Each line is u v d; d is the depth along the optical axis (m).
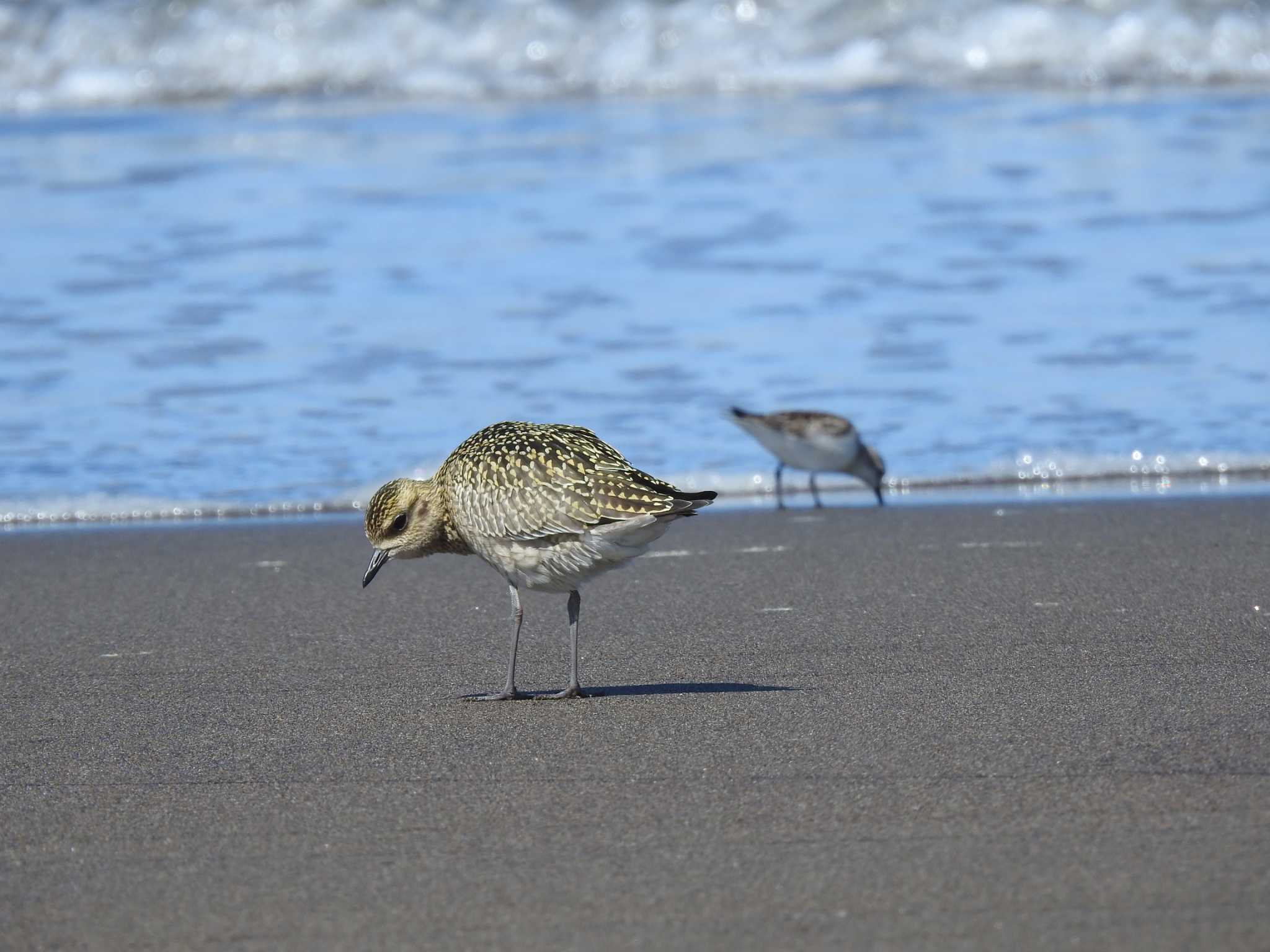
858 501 13.60
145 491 13.44
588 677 8.87
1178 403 15.00
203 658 9.43
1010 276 18.19
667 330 16.91
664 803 6.68
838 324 17.00
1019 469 13.91
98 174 23.19
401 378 15.71
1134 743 7.26
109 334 16.86
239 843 6.36
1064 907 5.49
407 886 5.89
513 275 18.61
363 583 8.70
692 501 7.88
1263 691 8.11
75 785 7.13
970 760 7.11
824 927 5.43
